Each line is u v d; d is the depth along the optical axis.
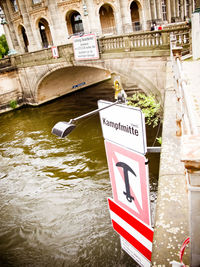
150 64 11.84
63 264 6.96
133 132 2.49
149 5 29.45
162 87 11.58
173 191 2.75
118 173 2.99
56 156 13.32
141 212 2.87
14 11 30.45
